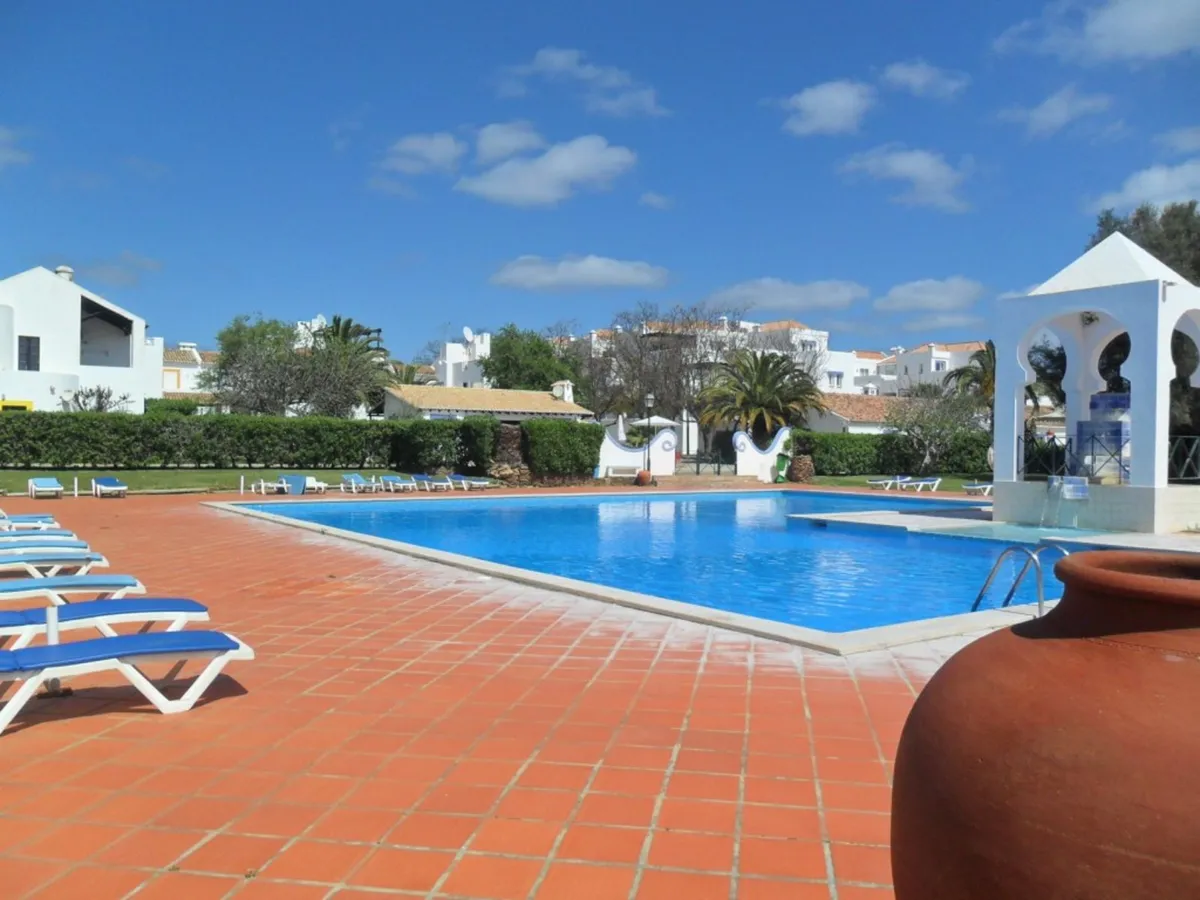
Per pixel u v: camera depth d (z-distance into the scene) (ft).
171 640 16.40
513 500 82.94
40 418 95.96
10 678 14.70
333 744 14.76
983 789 5.82
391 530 61.93
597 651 21.24
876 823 11.78
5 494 78.59
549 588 30.14
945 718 6.43
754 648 21.47
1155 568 7.07
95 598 28.91
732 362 174.91
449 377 250.37
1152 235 107.24
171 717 16.17
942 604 34.47
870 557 47.93
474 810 12.17
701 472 122.72
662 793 12.76
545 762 13.96
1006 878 5.58
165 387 233.76
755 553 49.78
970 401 136.26
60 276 148.05
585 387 200.64
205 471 102.89
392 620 25.00
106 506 67.97
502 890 10.06
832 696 17.46
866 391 281.33
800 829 11.62
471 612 26.13
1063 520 54.44
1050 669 6.07
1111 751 5.36
